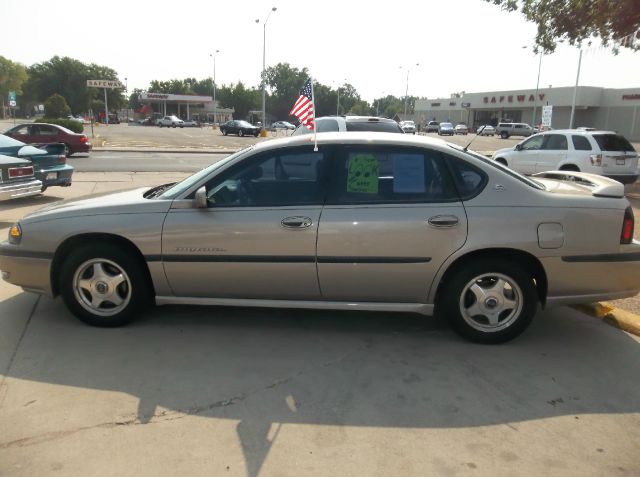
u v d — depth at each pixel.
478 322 4.27
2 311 4.82
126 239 4.30
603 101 58.25
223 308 5.01
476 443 2.98
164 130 60.47
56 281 4.53
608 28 12.80
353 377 3.73
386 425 3.15
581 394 3.55
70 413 3.21
